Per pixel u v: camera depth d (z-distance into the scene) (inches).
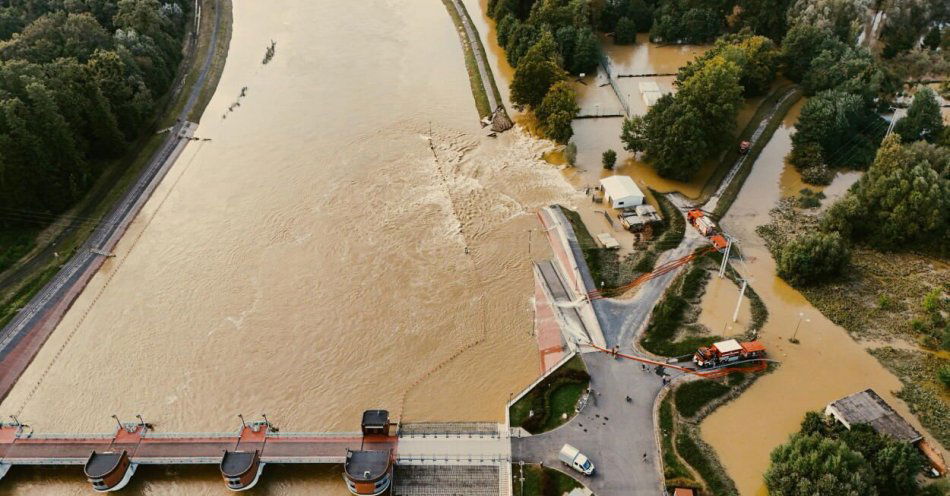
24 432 3639.3
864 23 7500.0
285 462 3437.5
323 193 5615.2
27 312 4498.0
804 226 5167.3
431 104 6909.5
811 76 6875.0
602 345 4072.3
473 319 4404.5
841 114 5812.0
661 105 5718.5
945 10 7785.4
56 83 5526.6
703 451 3425.2
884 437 3250.5
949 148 5280.5
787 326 4237.2
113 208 5477.4
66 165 5428.2
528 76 6323.8
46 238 5142.7
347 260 4916.3
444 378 3998.5
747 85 6899.6
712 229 4975.4
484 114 6692.9
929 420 3572.8
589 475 3299.7
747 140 6279.5
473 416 3732.8
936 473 3253.0
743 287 4069.9
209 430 3725.4
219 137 6437.0
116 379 4062.5
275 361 4146.2
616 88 7199.8
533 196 5570.9
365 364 4106.8
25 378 4094.5
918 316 4261.8
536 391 3767.2
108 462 3376.0
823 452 3117.6
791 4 7800.2
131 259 5000.0
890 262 4766.2
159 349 4254.4
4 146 4911.4
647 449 3440.0
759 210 5388.8
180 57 7785.4
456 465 3395.7
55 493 3457.2
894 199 4785.9
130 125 6254.9
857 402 3521.2
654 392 3747.5
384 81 7332.7
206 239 5162.4
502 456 3422.7
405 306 4517.7
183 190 5723.4
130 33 6924.2
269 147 6259.8
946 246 4749.0
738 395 3754.9
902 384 3811.5
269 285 4719.5
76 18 6707.7
